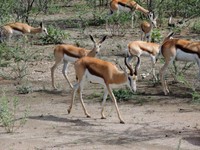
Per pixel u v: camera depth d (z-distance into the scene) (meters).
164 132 17.00
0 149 15.56
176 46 22.19
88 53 22.86
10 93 22.75
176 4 39.75
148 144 15.84
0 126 17.98
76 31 37.41
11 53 28.70
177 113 19.25
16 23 33.09
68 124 18.12
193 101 20.66
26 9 43.28
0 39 32.56
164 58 23.17
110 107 20.34
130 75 17.91
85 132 17.16
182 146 15.63
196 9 33.88
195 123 17.97
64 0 51.41
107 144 15.88
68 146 15.72
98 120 18.58
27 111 19.61
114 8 39.03
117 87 23.03
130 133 16.95
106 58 28.50
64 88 23.61
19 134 17.05
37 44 33.25
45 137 16.67
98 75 18.38
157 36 32.41
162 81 22.14
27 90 22.83
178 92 22.36
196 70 26.02
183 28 36.41
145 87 23.27
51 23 40.62
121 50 30.62
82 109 20.16
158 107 20.14
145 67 26.70
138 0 42.91
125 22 37.34
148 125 17.80
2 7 36.91
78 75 18.94
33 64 27.88
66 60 23.03
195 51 22.02
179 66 26.70
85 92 22.73
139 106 20.38
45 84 24.33
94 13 41.72
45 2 45.84
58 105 20.80
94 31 37.12
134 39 34.12
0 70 26.52
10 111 19.77
